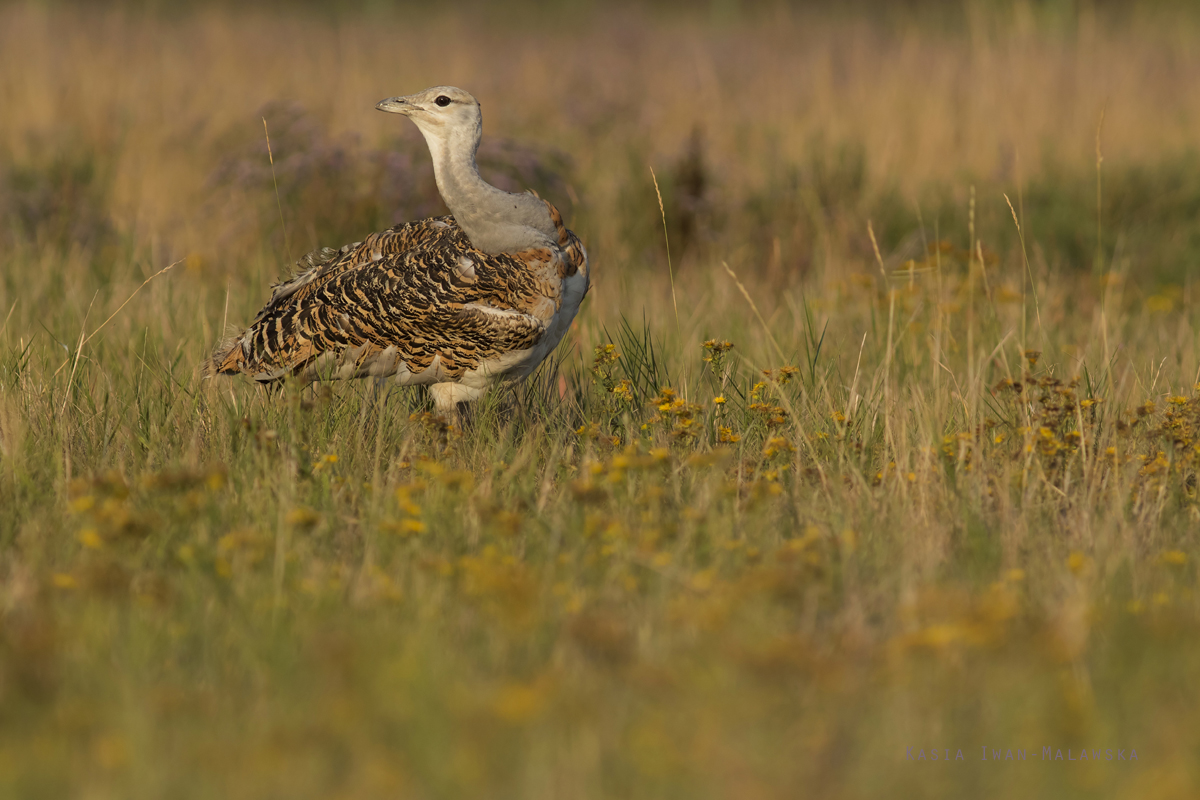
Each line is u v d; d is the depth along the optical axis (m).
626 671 8.27
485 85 35.03
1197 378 15.61
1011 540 10.62
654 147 28.05
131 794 7.12
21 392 13.94
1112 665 8.52
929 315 18.28
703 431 13.23
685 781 7.32
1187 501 11.86
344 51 37.84
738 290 20.17
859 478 11.84
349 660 8.02
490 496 11.66
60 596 9.36
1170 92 34.34
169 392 14.29
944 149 27.69
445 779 7.24
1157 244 23.33
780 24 44.94
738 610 9.03
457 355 13.38
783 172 26.03
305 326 13.69
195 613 9.16
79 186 24.23
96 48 35.59
